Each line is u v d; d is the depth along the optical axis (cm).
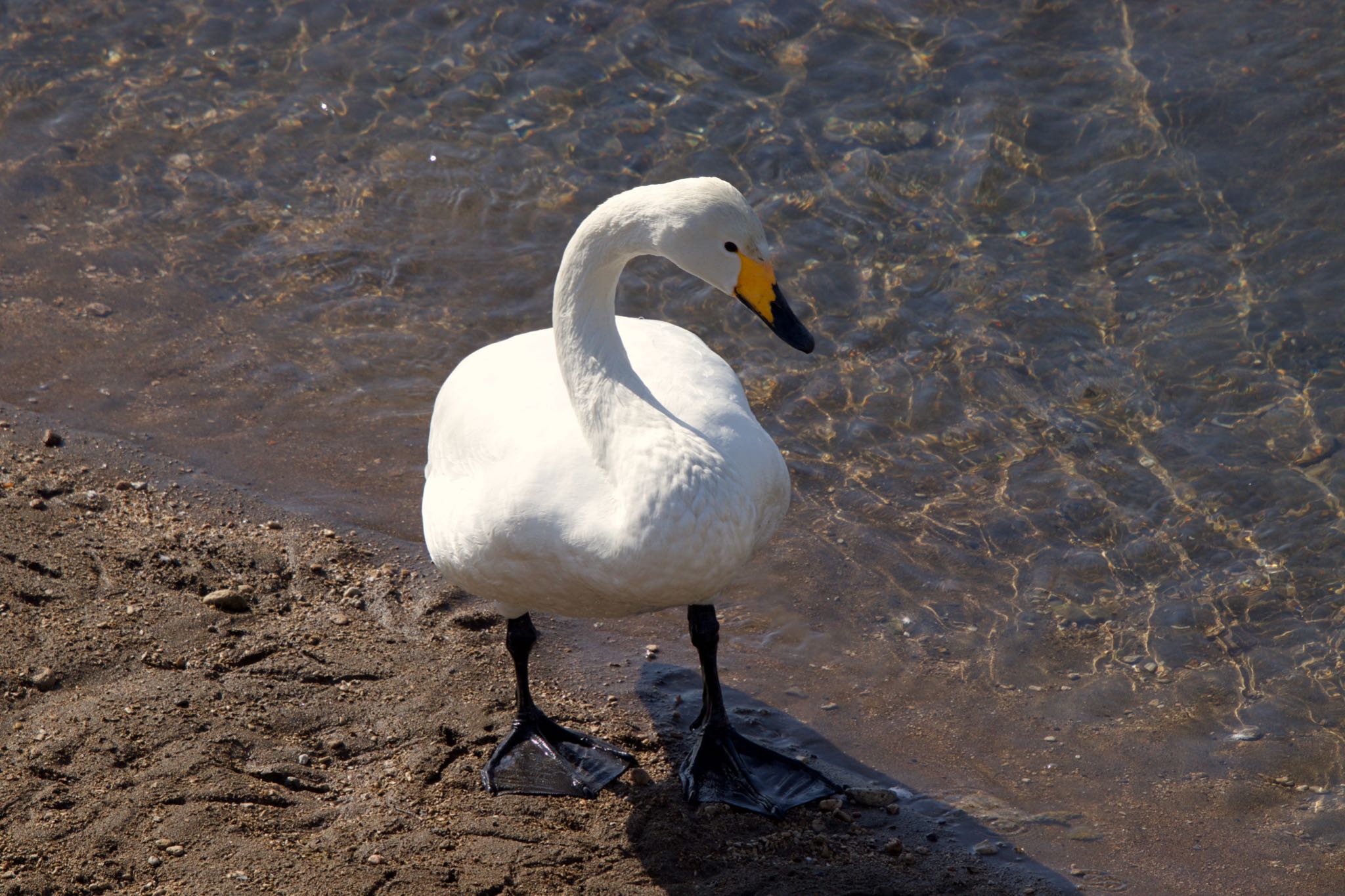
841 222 1411
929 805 864
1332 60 1502
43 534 1021
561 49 1638
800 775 877
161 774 805
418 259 1419
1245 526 1091
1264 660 980
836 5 1638
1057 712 946
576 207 1467
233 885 735
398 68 1644
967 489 1148
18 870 732
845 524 1120
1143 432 1185
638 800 854
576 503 769
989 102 1513
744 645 1012
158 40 1702
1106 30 1579
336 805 819
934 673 984
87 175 1520
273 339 1326
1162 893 790
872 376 1261
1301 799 869
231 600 979
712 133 1519
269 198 1494
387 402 1258
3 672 874
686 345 897
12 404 1209
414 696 923
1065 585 1057
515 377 880
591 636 1023
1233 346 1248
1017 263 1355
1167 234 1366
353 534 1095
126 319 1337
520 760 872
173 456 1166
